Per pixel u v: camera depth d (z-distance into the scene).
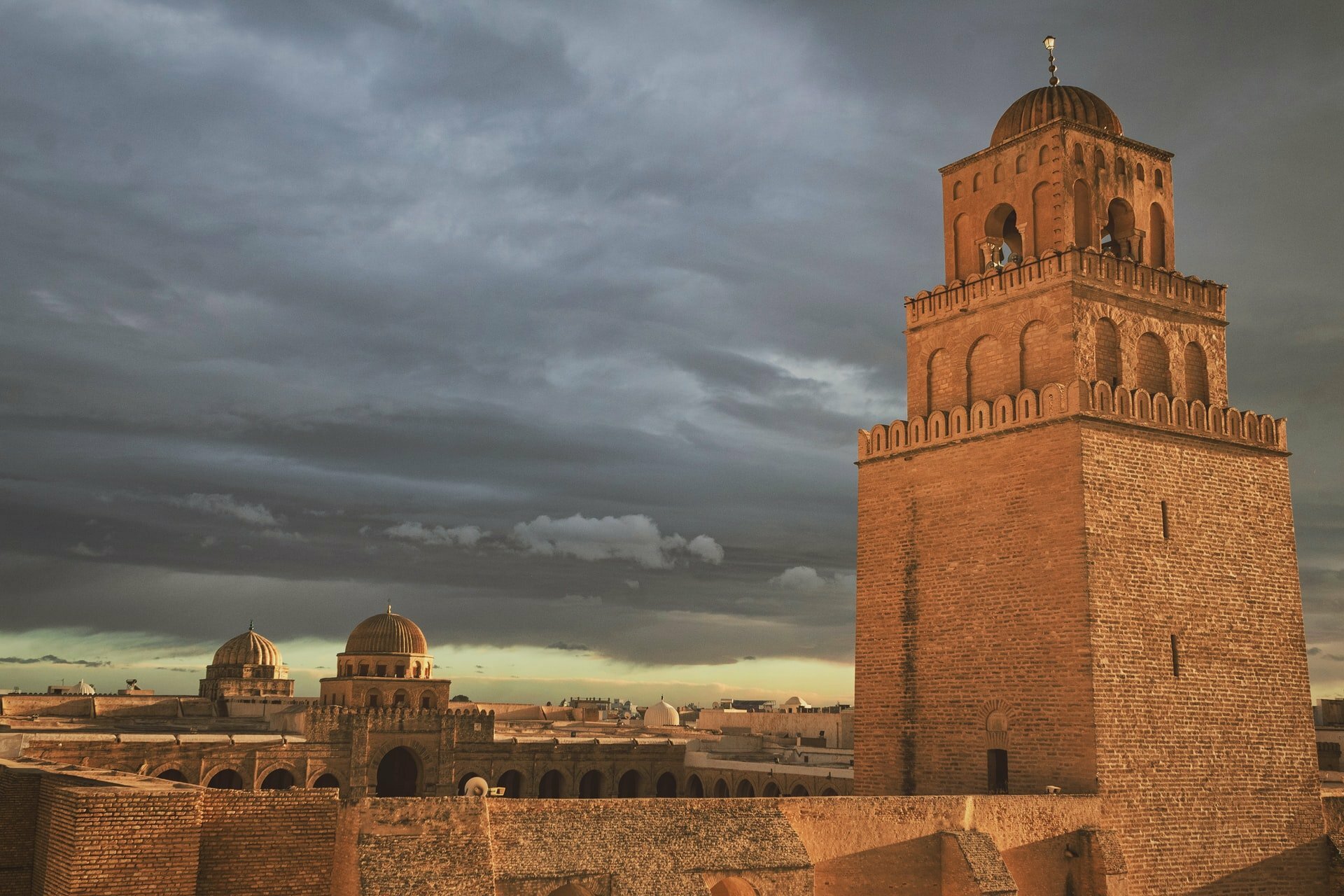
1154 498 40.59
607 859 29.52
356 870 26.84
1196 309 44.84
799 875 31.67
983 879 33.62
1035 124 45.47
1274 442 44.16
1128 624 38.94
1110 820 37.22
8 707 94.44
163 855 23.45
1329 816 42.31
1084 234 43.62
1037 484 40.38
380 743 87.00
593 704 137.12
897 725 44.12
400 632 105.00
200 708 102.56
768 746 86.00
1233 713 40.66
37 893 25.05
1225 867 39.16
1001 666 40.62
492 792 31.22
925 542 44.16
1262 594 42.53
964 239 47.22
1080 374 41.00
